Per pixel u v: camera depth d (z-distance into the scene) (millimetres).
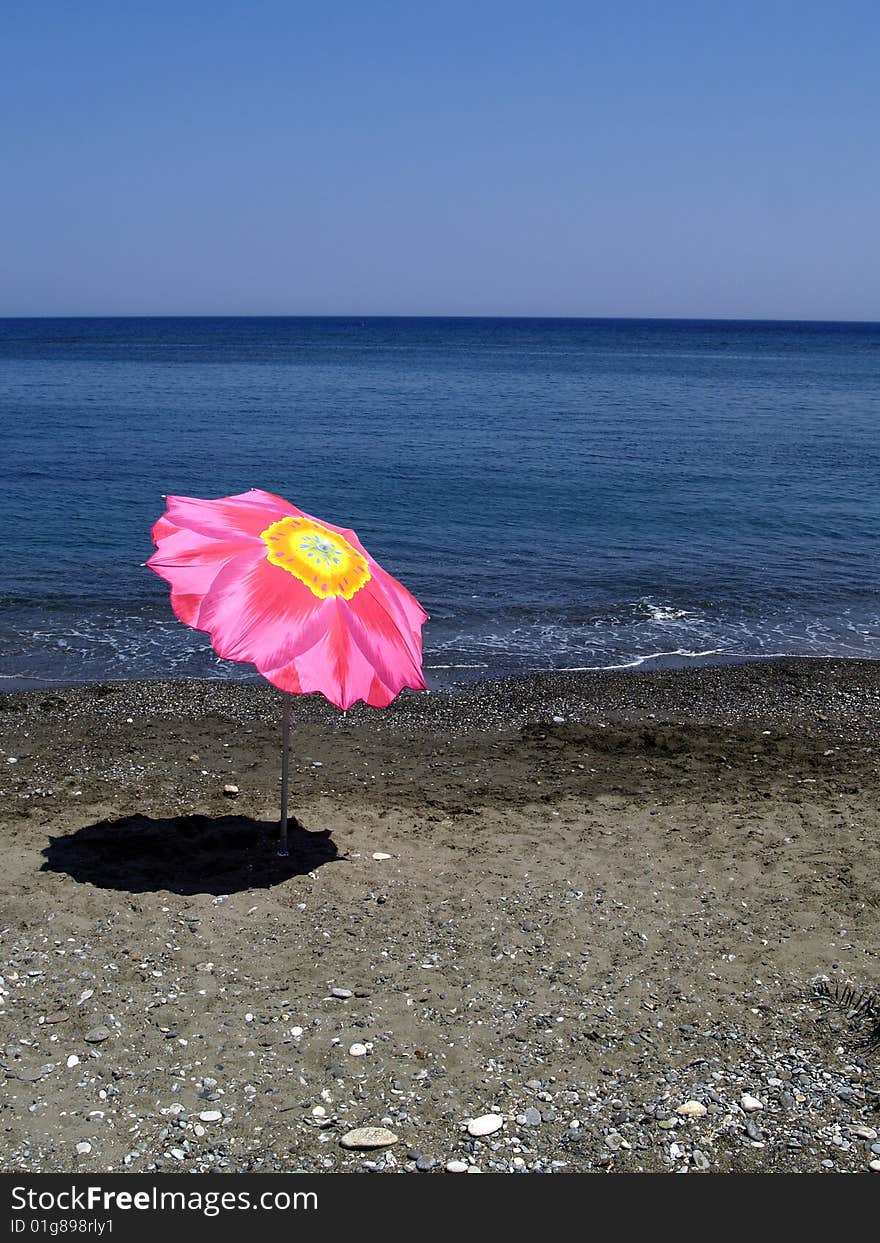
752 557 19672
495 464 30766
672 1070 4961
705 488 26969
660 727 10883
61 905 6281
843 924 6395
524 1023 5305
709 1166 4355
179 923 6141
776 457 32781
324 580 6422
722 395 57562
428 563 18938
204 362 87250
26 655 13461
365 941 6062
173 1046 4984
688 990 5648
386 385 63406
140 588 16719
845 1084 4883
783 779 9219
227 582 6195
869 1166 4367
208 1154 4316
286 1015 5277
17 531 20578
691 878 7035
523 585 17578
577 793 8836
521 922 6363
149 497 24500
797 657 13922
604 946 6102
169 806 8227
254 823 7812
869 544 20797
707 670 13195
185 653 13695
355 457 31953
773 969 5875
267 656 5957
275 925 6195
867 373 79375
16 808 8047
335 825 7883
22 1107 4516
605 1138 4496
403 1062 4945
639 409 48750
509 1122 4570
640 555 19719
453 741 10383
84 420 41219
